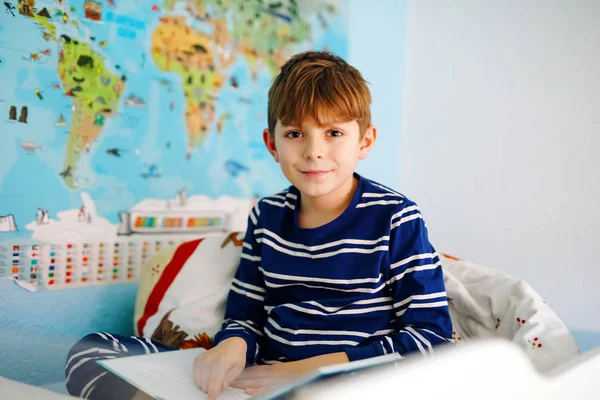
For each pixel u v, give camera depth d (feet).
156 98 3.98
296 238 2.94
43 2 3.44
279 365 2.54
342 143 2.73
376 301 2.82
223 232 4.43
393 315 2.85
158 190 4.03
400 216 2.83
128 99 3.84
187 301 3.51
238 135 4.50
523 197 5.13
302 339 2.79
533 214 5.08
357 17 5.32
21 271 3.40
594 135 4.81
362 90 2.88
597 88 4.82
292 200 3.09
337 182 2.76
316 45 5.01
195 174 4.24
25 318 3.41
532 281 5.05
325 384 1.25
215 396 2.15
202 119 4.25
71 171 3.59
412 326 2.69
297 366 2.50
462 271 3.69
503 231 5.23
